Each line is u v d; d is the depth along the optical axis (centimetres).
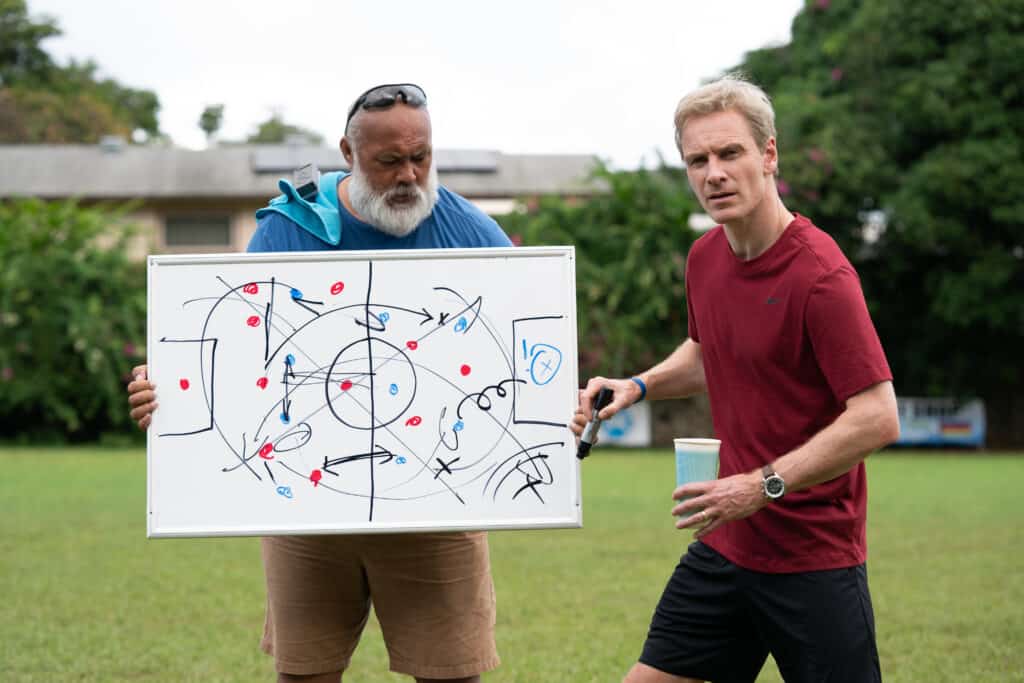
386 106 364
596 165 2466
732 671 354
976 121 2400
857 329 312
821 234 327
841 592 327
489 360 363
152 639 625
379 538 374
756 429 335
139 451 2120
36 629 643
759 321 328
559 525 358
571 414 361
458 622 380
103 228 2433
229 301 366
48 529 1035
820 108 2527
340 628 388
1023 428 2658
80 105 5369
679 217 2325
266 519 360
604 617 682
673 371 380
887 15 2506
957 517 1149
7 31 5675
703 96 320
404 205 372
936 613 688
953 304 2439
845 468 310
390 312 365
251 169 3344
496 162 3562
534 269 365
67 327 2314
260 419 363
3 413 2367
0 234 2330
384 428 362
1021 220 2345
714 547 347
